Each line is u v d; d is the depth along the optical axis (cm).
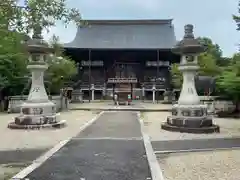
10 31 567
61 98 2739
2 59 2277
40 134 1196
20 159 763
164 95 4369
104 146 937
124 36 5472
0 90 2525
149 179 591
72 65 3222
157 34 5541
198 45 1309
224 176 620
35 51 1388
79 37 5409
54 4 579
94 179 590
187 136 1166
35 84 1427
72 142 1008
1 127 1412
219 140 1077
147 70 5219
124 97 3656
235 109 2205
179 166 707
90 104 3559
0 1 533
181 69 1371
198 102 1335
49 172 639
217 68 2991
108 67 5228
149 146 937
